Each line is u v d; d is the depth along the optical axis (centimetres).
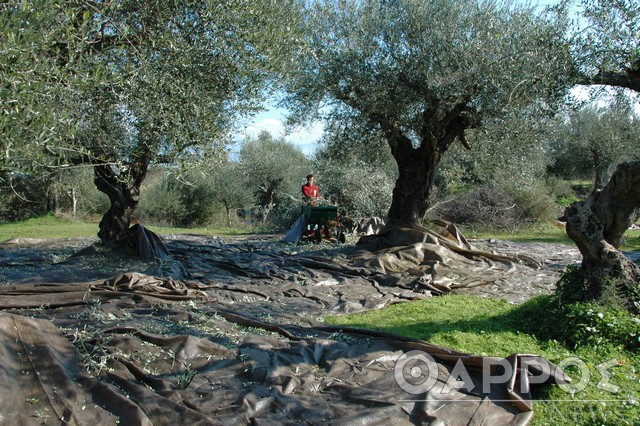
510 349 521
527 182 1191
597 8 644
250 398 375
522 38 780
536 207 1919
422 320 647
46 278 806
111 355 420
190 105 643
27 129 415
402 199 1174
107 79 538
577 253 1240
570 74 706
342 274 938
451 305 732
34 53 436
